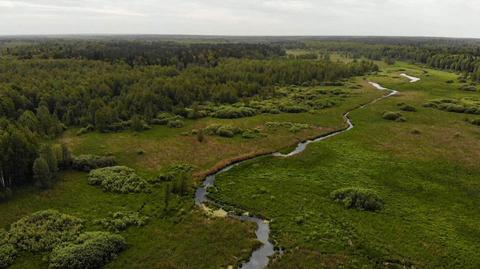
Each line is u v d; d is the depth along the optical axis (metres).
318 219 55.88
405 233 52.12
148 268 45.31
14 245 48.75
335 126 105.81
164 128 102.56
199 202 62.09
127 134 96.81
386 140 92.75
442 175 72.00
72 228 52.53
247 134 95.69
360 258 47.06
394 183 68.44
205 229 53.78
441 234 52.06
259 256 47.97
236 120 110.62
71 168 73.44
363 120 111.56
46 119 95.44
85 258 45.06
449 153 83.62
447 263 46.00
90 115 103.69
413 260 46.53
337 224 54.56
